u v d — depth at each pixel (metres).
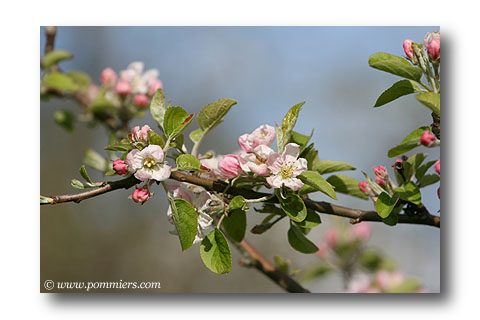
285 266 1.75
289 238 1.58
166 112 1.51
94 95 1.98
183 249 1.48
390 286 1.93
